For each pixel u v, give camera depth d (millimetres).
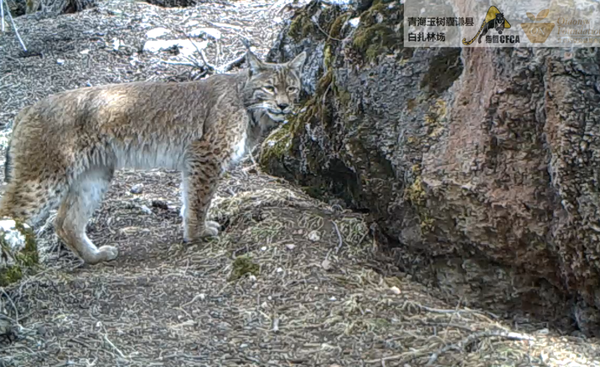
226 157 5969
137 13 12133
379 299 4715
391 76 5184
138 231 6277
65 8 13383
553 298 4578
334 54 6590
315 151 6598
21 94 9812
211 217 6254
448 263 4926
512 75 4254
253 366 3975
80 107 5699
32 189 5508
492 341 4203
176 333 4336
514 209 4402
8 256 5027
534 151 4309
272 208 6141
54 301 4758
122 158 5945
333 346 4180
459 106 4680
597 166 3998
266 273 5082
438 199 4719
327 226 5754
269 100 5977
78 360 3980
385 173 5320
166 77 9914
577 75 3994
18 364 3926
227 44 10727
